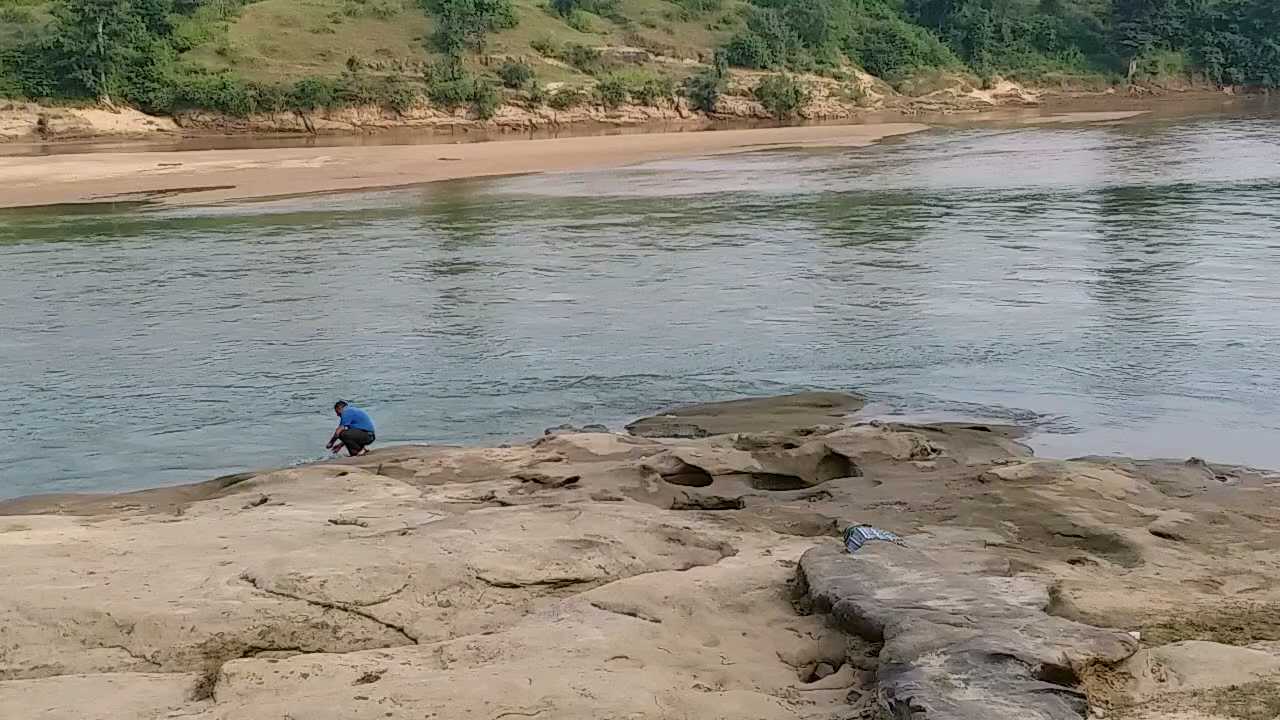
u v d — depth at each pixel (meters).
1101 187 38.78
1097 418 15.19
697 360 18.52
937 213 33.88
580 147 62.28
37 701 6.70
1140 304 21.31
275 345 20.12
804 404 15.94
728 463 12.45
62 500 12.50
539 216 35.16
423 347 19.77
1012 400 16.03
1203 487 11.98
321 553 8.89
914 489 11.72
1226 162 45.94
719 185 42.59
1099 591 8.66
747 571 8.97
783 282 24.25
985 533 10.23
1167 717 6.43
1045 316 20.69
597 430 14.64
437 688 6.61
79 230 33.69
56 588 8.26
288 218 35.66
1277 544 10.05
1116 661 6.90
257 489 12.10
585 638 7.50
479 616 8.10
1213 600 8.53
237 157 55.75
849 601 7.77
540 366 18.42
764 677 7.14
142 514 11.44
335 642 7.65
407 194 41.53
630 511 10.69
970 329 19.94
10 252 29.94
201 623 7.71
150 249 30.17
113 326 21.70
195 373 18.50
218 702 6.67
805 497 11.74
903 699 6.25
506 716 6.34
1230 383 16.50
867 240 29.39
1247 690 6.72
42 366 19.05
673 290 23.73
